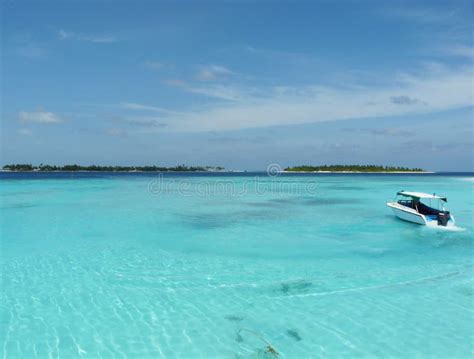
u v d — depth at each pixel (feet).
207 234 41.52
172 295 23.07
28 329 18.58
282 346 17.08
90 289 24.04
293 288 24.32
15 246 35.47
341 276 26.84
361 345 17.15
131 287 24.43
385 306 21.47
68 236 40.04
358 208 65.10
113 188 114.73
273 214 57.16
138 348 16.84
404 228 45.14
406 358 16.08
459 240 38.58
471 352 16.55
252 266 29.22
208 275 26.94
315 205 69.72
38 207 64.08
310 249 34.65
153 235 40.63
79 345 17.08
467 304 21.75
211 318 19.86
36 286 24.54
